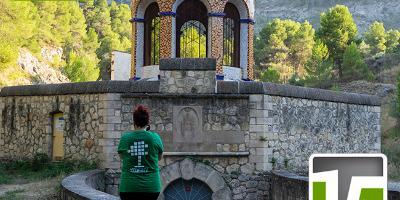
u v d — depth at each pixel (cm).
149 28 2150
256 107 1773
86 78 5288
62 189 1285
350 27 5681
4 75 5009
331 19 5669
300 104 1903
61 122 1958
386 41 7744
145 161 775
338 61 5556
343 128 2069
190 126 1773
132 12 2177
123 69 2738
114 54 2730
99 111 1809
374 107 2220
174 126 1772
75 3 7012
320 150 1969
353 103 2114
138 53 2142
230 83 1780
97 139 1811
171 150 1770
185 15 2095
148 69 2089
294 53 7244
